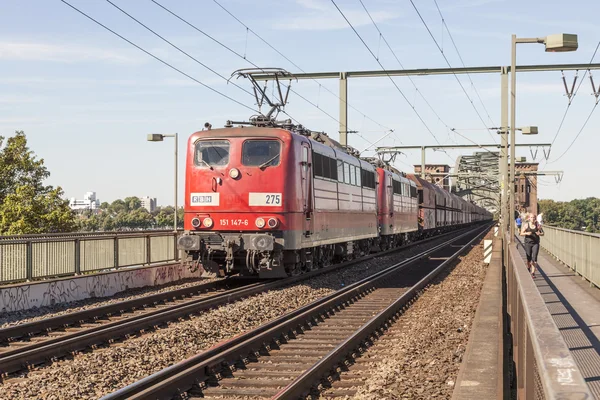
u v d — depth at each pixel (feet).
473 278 74.28
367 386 27.76
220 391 26.55
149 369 30.68
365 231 94.22
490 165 378.94
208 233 62.34
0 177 173.88
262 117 67.31
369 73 110.73
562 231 86.17
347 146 93.61
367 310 51.34
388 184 116.37
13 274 51.37
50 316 47.47
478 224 422.00
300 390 25.94
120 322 41.16
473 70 110.42
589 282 61.87
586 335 35.42
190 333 38.78
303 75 111.14
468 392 21.71
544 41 80.38
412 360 32.78
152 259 71.46
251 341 33.63
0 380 28.63
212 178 62.75
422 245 154.10
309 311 44.70
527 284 18.56
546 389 7.72
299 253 67.56
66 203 167.12
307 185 66.18
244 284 67.10
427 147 192.03
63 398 25.59
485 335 32.22
